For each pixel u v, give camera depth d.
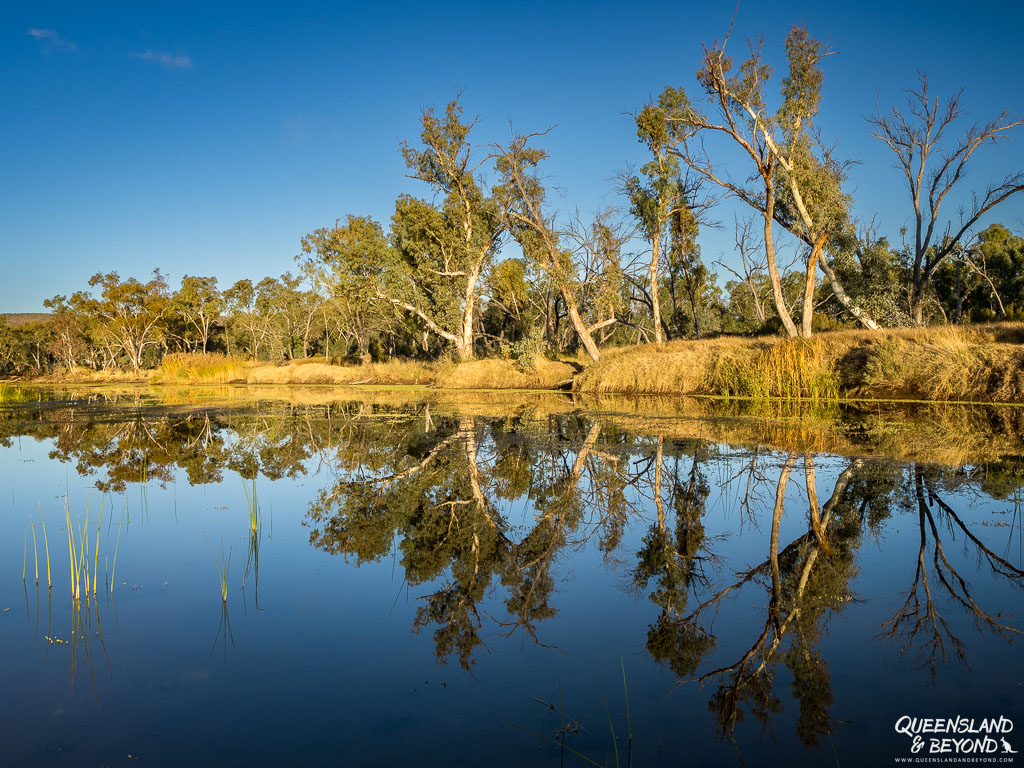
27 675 3.71
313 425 15.70
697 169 26.88
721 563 5.50
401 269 34.66
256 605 4.74
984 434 11.38
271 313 64.38
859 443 10.66
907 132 27.36
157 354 76.44
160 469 10.29
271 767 2.82
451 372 30.33
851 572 5.07
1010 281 38.81
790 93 25.05
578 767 2.78
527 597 4.88
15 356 77.25
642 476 8.80
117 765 2.86
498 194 29.09
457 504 7.75
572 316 27.83
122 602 4.82
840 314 34.84
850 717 3.15
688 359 21.92
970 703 3.24
